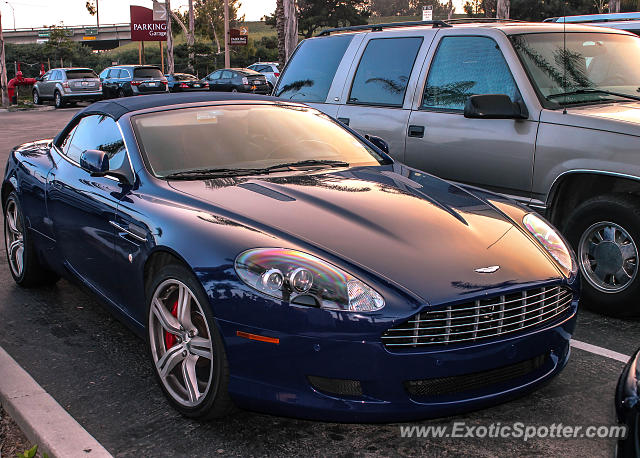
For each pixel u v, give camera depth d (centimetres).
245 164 381
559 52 500
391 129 553
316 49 645
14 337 409
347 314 261
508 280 282
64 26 6519
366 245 289
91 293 404
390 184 366
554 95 468
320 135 427
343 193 341
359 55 598
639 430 190
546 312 293
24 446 291
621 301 425
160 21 6234
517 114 458
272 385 272
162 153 375
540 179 455
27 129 1964
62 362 372
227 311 275
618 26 752
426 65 540
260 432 297
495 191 488
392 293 266
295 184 351
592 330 416
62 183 420
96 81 3306
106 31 10506
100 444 282
